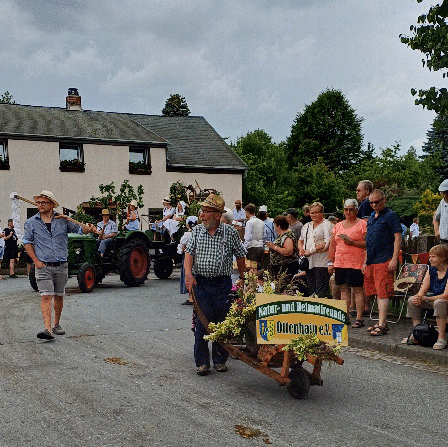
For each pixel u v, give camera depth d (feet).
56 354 21.04
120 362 19.83
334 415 14.43
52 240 24.00
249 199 159.63
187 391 16.47
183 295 40.27
